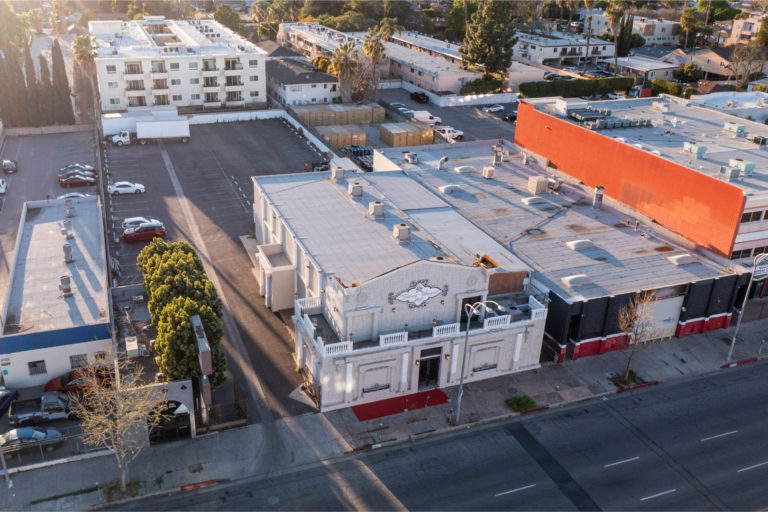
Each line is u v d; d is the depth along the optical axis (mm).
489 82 142875
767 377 54531
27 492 39281
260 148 106875
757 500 41219
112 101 119062
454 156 86438
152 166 97125
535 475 42562
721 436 47062
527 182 78562
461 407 48781
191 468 41750
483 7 144250
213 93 125938
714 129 80812
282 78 133750
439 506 39656
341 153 100000
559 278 56719
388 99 141750
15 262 57000
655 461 44281
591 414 48969
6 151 101625
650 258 61094
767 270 62312
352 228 57625
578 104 87688
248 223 78625
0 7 160125
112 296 54156
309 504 39469
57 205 70688
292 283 59156
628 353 56812
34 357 47625
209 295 48781
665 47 195875
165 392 42375
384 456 43750
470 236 59969
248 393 49031
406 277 47031
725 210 59156
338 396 47625
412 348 48031
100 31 152500
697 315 59406
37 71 157875
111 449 40094
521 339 51875
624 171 70688
